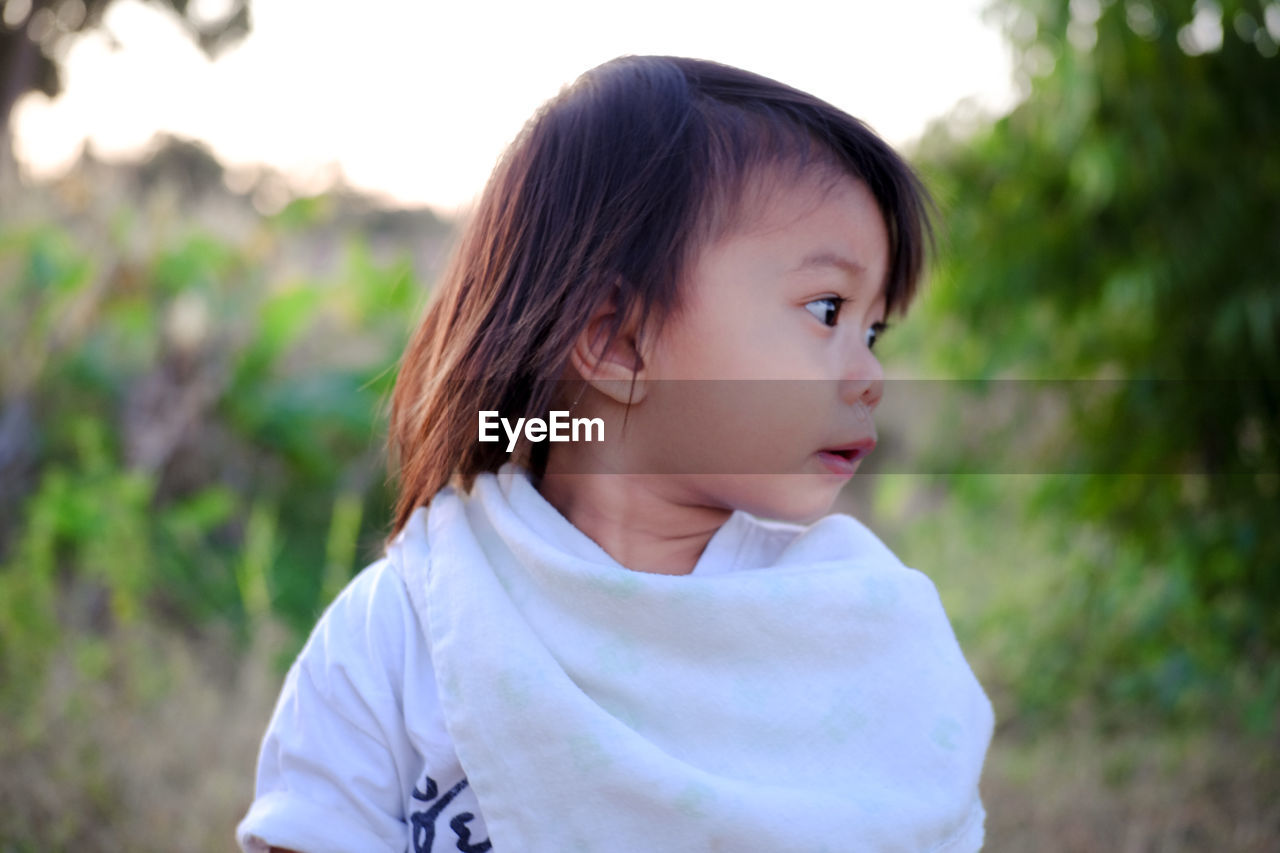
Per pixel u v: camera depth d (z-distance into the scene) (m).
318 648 0.86
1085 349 2.43
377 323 3.43
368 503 3.20
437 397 0.90
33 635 2.21
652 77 0.88
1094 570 2.54
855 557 0.89
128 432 2.98
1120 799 1.93
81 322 2.98
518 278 0.86
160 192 3.32
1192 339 2.25
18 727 1.94
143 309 3.10
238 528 3.00
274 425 3.13
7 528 2.74
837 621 0.81
